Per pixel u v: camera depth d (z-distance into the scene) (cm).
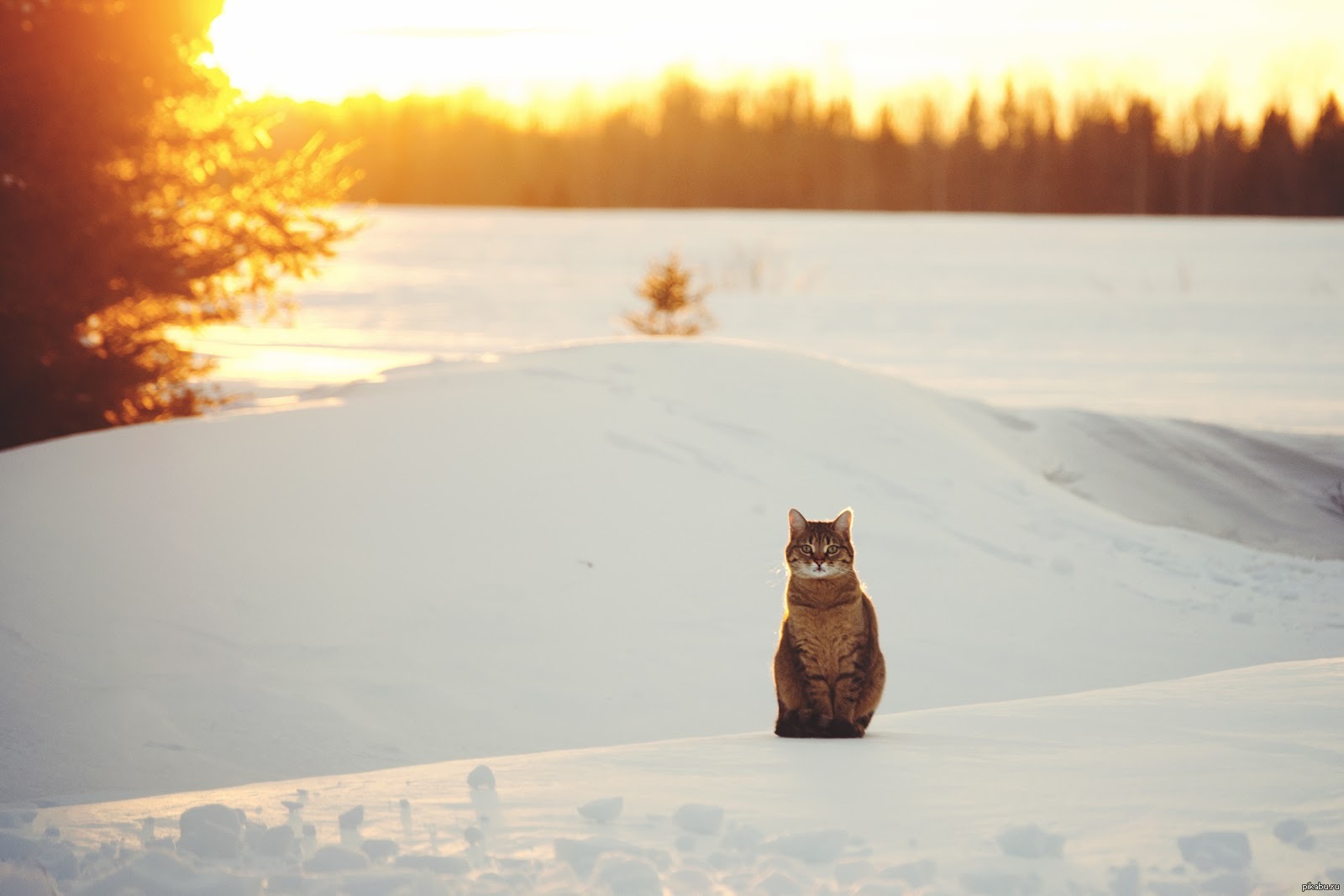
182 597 1466
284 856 583
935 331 5112
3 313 2305
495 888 523
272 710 1258
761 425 2136
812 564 820
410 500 1733
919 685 1401
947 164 16000
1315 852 501
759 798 637
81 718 1226
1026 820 572
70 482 1747
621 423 2048
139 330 2562
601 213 14575
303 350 4122
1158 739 713
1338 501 2428
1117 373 3956
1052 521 1989
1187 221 12988
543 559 1630
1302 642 1553
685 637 1480
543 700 1321
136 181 2416
